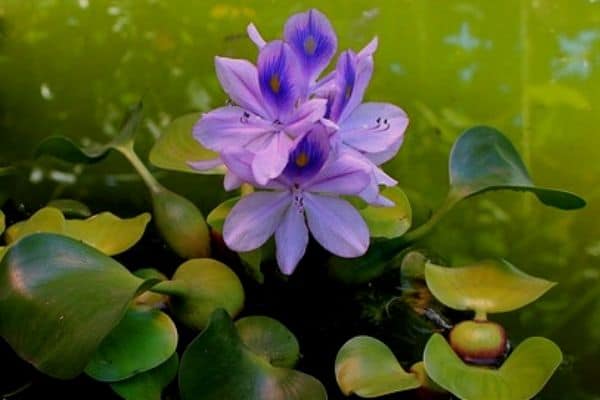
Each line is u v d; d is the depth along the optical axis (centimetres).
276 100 78
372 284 86
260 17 103
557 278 89
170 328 80
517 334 87
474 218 92
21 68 101
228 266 86
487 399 77
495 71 100
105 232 85
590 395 83
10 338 77
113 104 98
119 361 78
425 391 80
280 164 77
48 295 77
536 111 97
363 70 80
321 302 85
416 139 96
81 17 104
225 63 79
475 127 85
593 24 102
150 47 102
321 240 79
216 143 79
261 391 78
